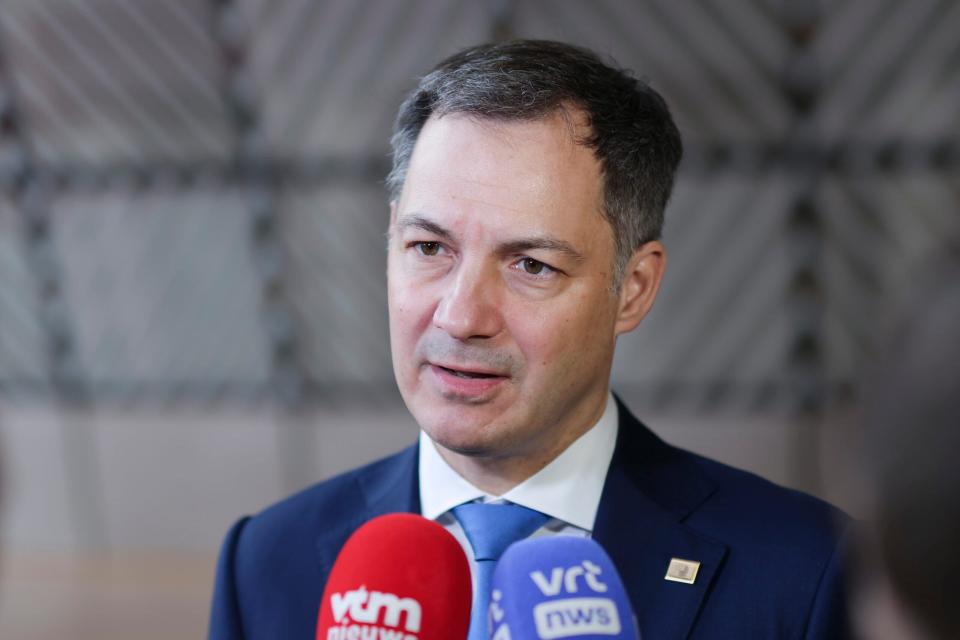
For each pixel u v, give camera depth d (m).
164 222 6.53
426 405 1.07
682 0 5.76
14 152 6.37
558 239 1.01
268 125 6.28
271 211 6.21
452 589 0.92
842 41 5.64
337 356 6.46
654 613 1.13
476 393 1.04
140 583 5.88
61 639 5.06
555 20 5.86
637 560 1.15
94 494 6.62
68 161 6.41
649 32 5.83
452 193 1.02
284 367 6.45
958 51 5.51
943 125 5.50
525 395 1.04
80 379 6.66
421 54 6.12
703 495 1.23
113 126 6.48
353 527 1.27
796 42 5.70
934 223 5.48
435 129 1.05
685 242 6.08
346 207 6.24
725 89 5.79
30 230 6.46
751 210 5.96
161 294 6.61
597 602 0.83
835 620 1.11
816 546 1.16
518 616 0.83
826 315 5.77
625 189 1.07
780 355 6.03
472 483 1.16
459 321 1.01
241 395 6.51
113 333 6.67
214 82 6.33
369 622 0.89
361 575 0.92
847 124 5.64
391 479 1.29
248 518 1.38
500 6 5.87
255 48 6.24
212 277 6.54
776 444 5.93
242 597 1.29
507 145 1.01
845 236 5.67
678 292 6.14
